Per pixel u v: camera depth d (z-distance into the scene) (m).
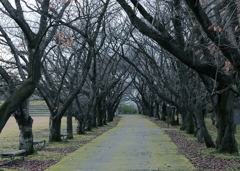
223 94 10.80
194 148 13.45
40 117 61.72
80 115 23.47
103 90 31.50
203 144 14.98
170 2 10.00
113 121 50.25
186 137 19.44
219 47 6.61
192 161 10.12
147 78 21.22
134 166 9.40
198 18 6.40
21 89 7.76
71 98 16.47
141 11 8.74
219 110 11.03
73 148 14.16
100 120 36.06
